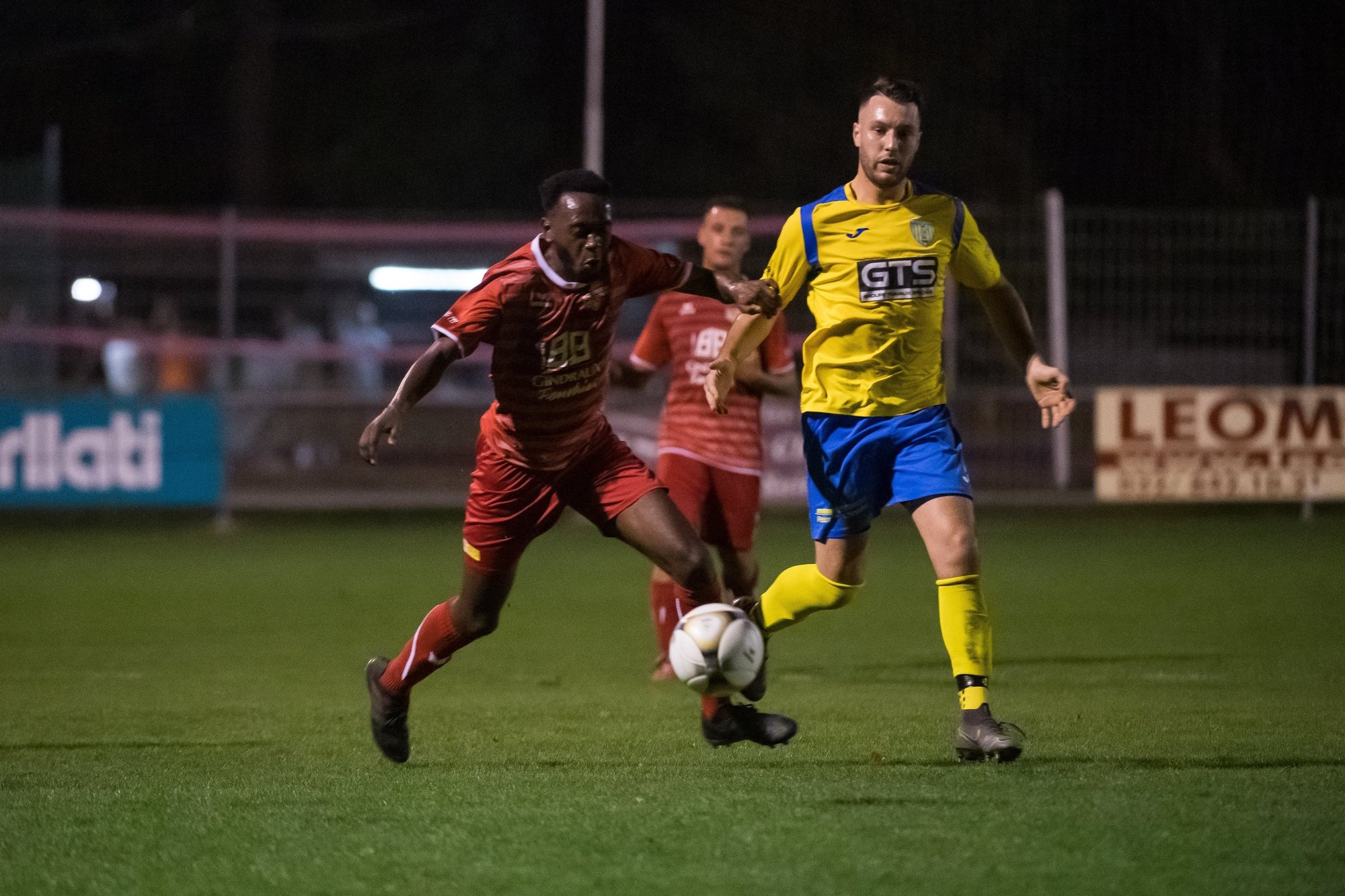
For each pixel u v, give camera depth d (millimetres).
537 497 18031
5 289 59656
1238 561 46875
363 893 13109
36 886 13469
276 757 19797
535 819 15336
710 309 26812
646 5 103562
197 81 107438
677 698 25250
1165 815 15156
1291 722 21516
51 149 61562
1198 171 90562
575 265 16859
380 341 67875
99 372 60375
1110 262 57688
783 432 56625
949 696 24812
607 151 103812
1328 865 13445
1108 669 27812
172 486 57406
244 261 61469
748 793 16344
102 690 26531
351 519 65250
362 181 105500
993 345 59438
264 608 38438
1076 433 58906
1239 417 54906
